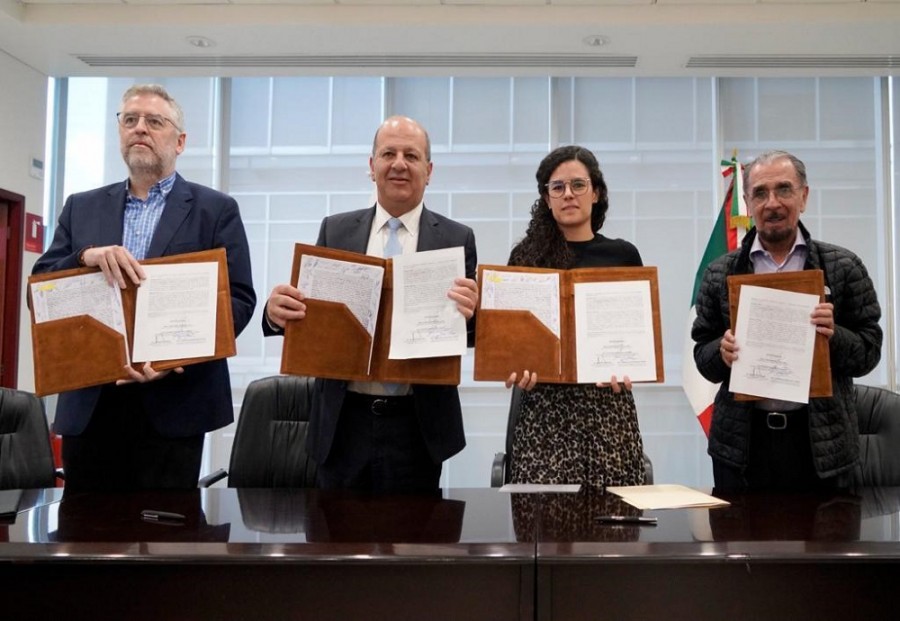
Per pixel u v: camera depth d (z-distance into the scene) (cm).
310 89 440
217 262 163
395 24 353
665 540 112
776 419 176
